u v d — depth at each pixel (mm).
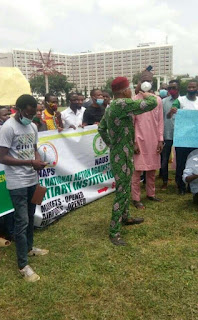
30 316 2645
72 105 6383
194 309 2633
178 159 5562
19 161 3043
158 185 6340
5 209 4062
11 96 6148
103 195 5762
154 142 4922
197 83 5637
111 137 3777
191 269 3221
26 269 3207
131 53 138750
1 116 4734
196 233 4082
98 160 5637
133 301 2773
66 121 6363
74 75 149625
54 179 4797
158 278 3078
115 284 3021
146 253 3582
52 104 6062
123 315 2611
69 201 5020
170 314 2586
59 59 141250
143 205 5070
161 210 4914
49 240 4020
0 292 2986
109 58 142125
